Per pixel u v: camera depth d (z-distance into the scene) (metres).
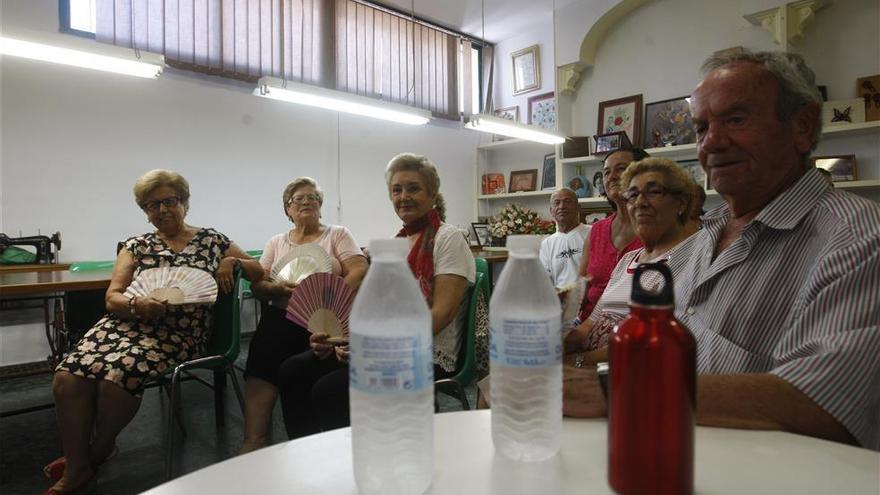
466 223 6.41
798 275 0.86
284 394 1.86
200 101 4.33
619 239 2.18
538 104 6.03
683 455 0.45
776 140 0.93
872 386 0.66
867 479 0.52
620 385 0.47
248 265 2.19
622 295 1.40
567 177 5.48
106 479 2.03
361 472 0.52
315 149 5.05
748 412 0.65
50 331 3.66
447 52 6.02
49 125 3.66
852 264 0.73
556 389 0.59
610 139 4.87
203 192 4.37
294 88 3.41
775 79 0.91
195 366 1.95
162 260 2.15
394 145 5.67
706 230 1.15
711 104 0.96
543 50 5.95
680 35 4.84
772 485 0.51
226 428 2.58
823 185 0.91
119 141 3.95
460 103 6.21
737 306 0.91
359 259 2.56
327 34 4.93
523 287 0.60
